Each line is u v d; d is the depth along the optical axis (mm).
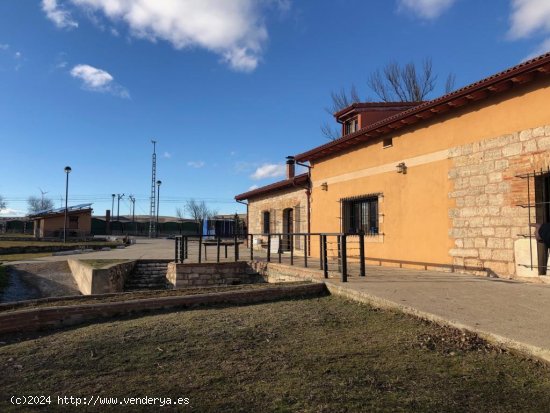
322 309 6371
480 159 8992
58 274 15734
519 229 8172
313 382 3598
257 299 7082
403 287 7148
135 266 15203
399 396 3295
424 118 10391
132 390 3545
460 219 9406
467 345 4348
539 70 7672
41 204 72375
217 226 34781
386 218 11531
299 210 16766
